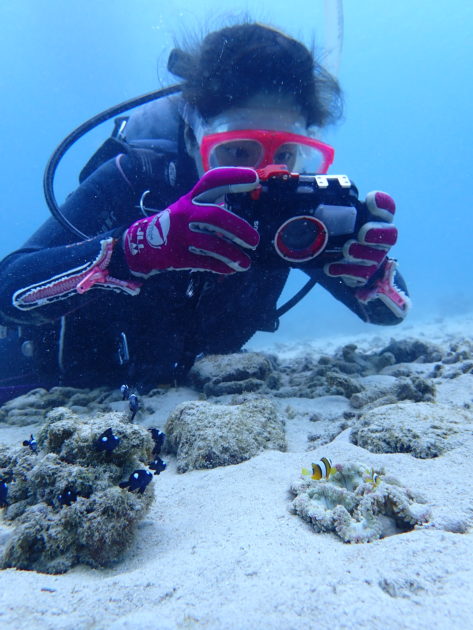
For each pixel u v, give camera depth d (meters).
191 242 0.38
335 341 1.95
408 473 0.30
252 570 0.21
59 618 0.19
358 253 0.42
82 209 0.59
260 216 0.40
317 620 0.16
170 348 0.60
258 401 0.45
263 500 0.29
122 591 0.21
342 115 0.56
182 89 0.52
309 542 0.24
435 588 0.18
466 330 1.43
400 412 0.38
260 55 0.47
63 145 0.55
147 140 0.62
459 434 0.34
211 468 0.36
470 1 8.99
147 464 0.32
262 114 0.48
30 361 0.75
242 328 0.67
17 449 0.37
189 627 0.17
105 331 0.64
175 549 0.25
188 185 0.57
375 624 0.16
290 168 0.53
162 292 0.57
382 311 0.67
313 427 0.45
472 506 0.25
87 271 0.45
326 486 0.28
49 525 0.26
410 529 0.25
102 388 0.69
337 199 0.41
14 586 0.22
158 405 0.56
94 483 0.27
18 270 0.52
